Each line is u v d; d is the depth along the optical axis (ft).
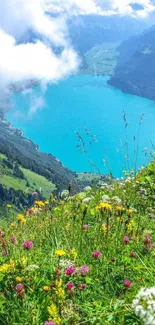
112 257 18.37
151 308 8.71
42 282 15.71
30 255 18.62
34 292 14.98
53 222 24.56
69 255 18.47
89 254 19.29
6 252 19.13
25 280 15.65
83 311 14.01
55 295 13.96
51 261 17.83
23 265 16.57
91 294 15.40
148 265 17.38
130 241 20.77
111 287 16.05
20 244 20.16
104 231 21.26
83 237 21.34
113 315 13.21
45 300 14.06
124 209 22.74
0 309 14.49
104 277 16.88
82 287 15.33
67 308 13.35
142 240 20.75
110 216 23.25
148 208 28.02
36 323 13.35
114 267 17.51
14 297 14.89
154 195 30.01
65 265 16.58
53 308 13.01
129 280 16.61
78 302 14.82
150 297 8.98
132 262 18.20
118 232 21.29
